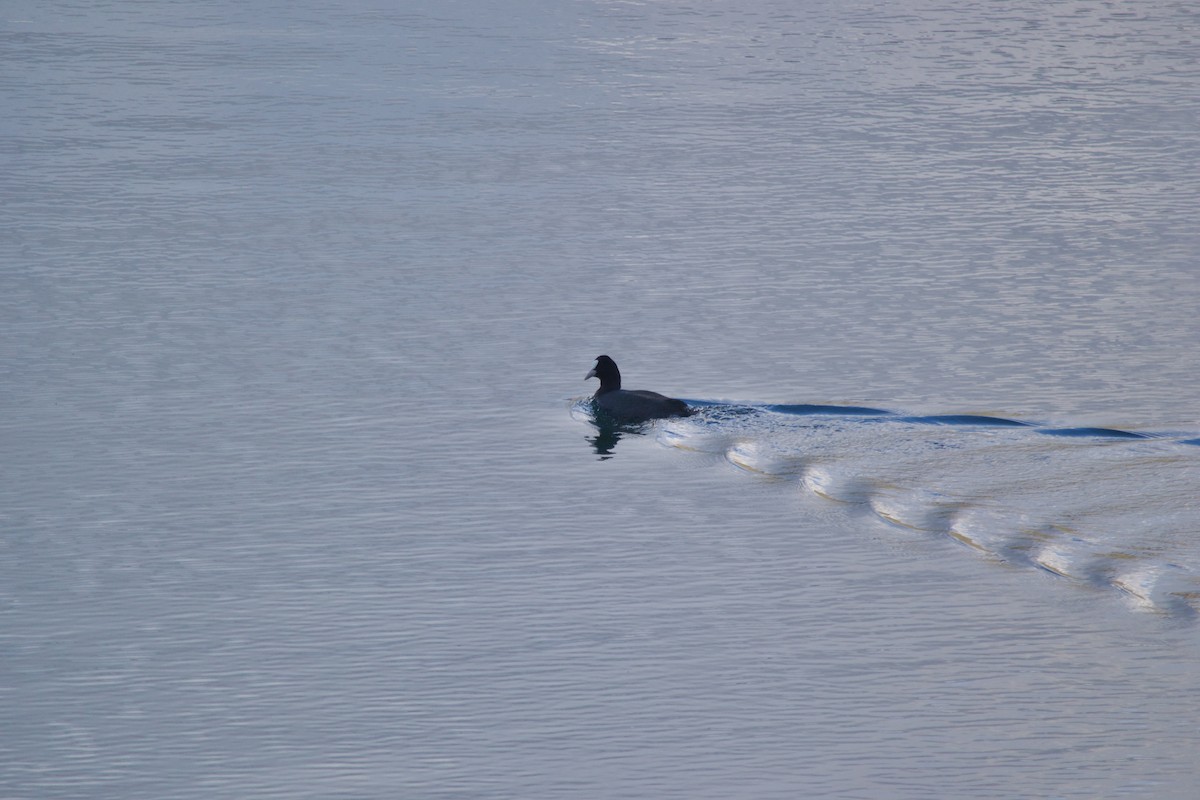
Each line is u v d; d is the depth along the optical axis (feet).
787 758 207.51
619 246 513.04
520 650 239.50
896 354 393.09
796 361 388.78
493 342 409.90
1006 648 235.61
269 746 211.41
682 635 243.60
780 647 238.89
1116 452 312.29
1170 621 240.32
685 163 643.04
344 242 515.91
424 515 295.28
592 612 252.62
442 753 209.46
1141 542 265.95
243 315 432.25
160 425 344.90
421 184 602.85
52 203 563.07
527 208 566.36
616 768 205.77
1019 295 449.89
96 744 211.82
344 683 229.04
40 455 325.42
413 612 253.03
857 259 495.00
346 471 318.86
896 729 214.07
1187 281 462.60
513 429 343.87
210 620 249.96
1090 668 228.84
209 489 308.40
